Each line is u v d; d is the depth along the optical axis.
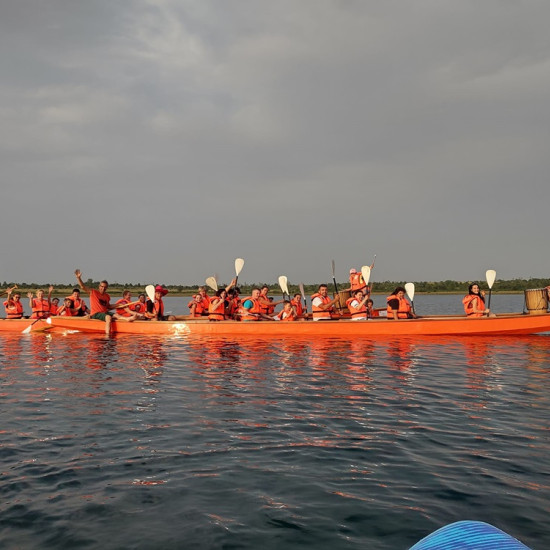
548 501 4.01
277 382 8.86
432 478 4.51
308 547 3.40
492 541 2.18
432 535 2.33
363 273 15.99
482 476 4.53
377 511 3.90
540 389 8.20
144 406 7.18
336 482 4.45
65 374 9.80
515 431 5.88
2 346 14.33
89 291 17.30
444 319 14.92
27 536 3.55
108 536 3.55
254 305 16.47
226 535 3.56
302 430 5.99
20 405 7.28
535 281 80.50
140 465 4.87
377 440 5.59
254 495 4.20
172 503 4.06
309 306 40.22
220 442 5.55
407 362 10.91
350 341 14.37
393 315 15.37
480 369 10.03
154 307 17.48
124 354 12.50
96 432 5.93
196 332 16.39
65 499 4.13
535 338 14.72
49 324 18.34
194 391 8.17
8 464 4.91
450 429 5.98
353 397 7.70
